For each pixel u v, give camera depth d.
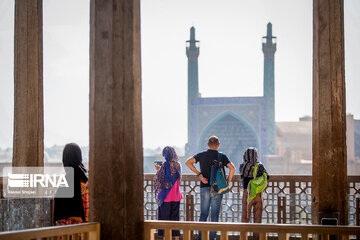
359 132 78.50
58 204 7.67
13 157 9.09
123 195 5.95
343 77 7.75
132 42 6.18
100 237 5.89
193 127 63.34
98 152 5.96
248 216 9.91
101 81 5.97
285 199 10.76
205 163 9.74
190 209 11.34
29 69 9.04
